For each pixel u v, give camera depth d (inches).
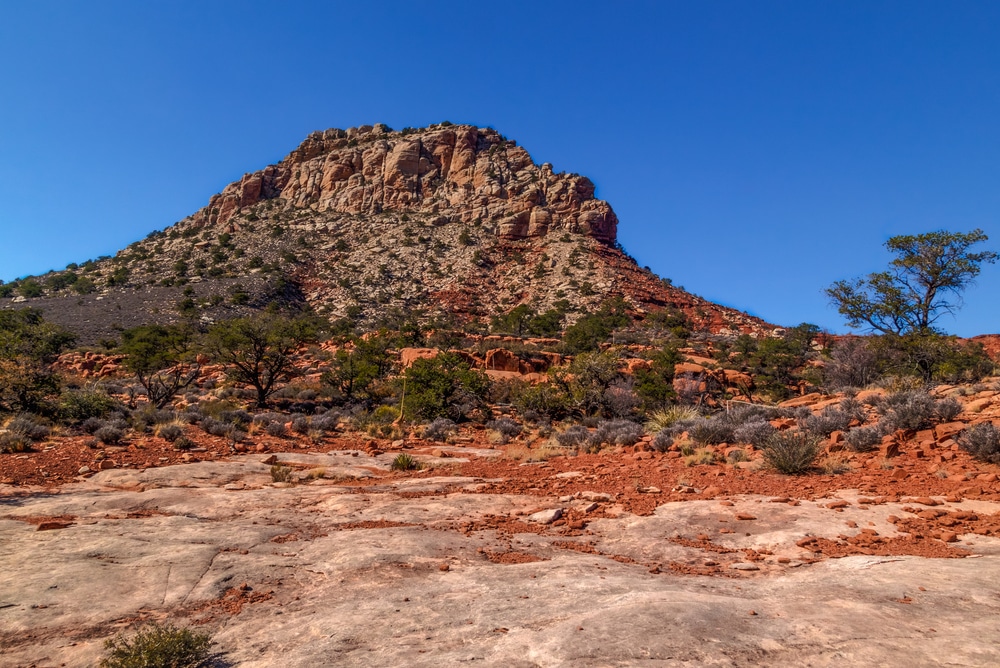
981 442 392.5
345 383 1432.1
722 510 329.1
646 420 1113.4
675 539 284.2
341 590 215.5
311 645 167.3
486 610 188.7
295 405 1254.3
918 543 257.0
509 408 1296.8
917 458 432.1
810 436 488.7
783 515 312.0
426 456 674.2
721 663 140.8
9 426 620.1
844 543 262.8
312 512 358.6
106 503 369.1
